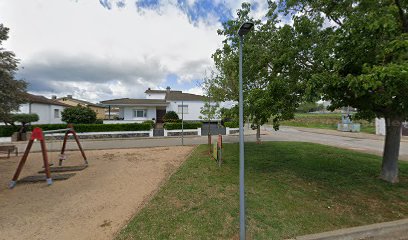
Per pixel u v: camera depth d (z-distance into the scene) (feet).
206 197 16.12
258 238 10.85
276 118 19.27
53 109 79.97
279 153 31.45
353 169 22.50
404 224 12.16
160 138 59.26
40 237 11.68
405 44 10.89
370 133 71.92
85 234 11.92
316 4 17.48
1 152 33.42
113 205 15.71
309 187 17.69
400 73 9.91
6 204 16.21
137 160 31.12
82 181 21.83
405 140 53.26
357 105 16.88
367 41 12.39
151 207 14.66
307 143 42.96
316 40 17.22
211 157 30.63
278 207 14.19
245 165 25.08
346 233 11.21
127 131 61.36
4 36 29.60
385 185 17.93
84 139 57.00
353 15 14.29
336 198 15.58
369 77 10.61
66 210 15.01
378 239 11.39
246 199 15.47
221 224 12.25
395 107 14.92
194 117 94.17
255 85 24.04
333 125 103.81
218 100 41.39
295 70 18.35
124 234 11.49
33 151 40.34
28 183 21.52
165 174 23.45
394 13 14.24
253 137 61.52
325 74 13.71
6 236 11.81
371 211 13.65
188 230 11.71
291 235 11.07
